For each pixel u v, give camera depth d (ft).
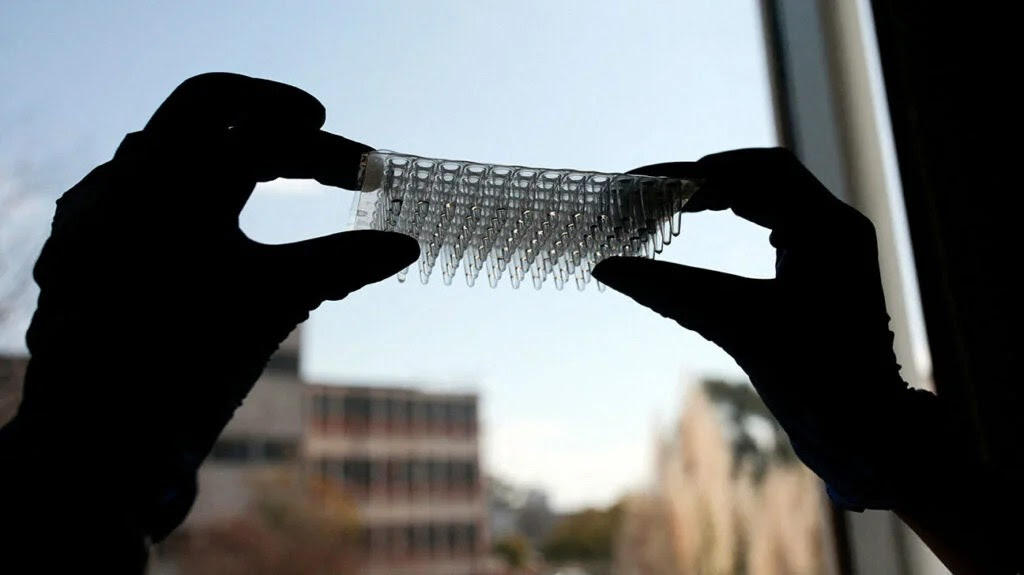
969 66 2.09
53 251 1.41
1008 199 2.03
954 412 2.07
